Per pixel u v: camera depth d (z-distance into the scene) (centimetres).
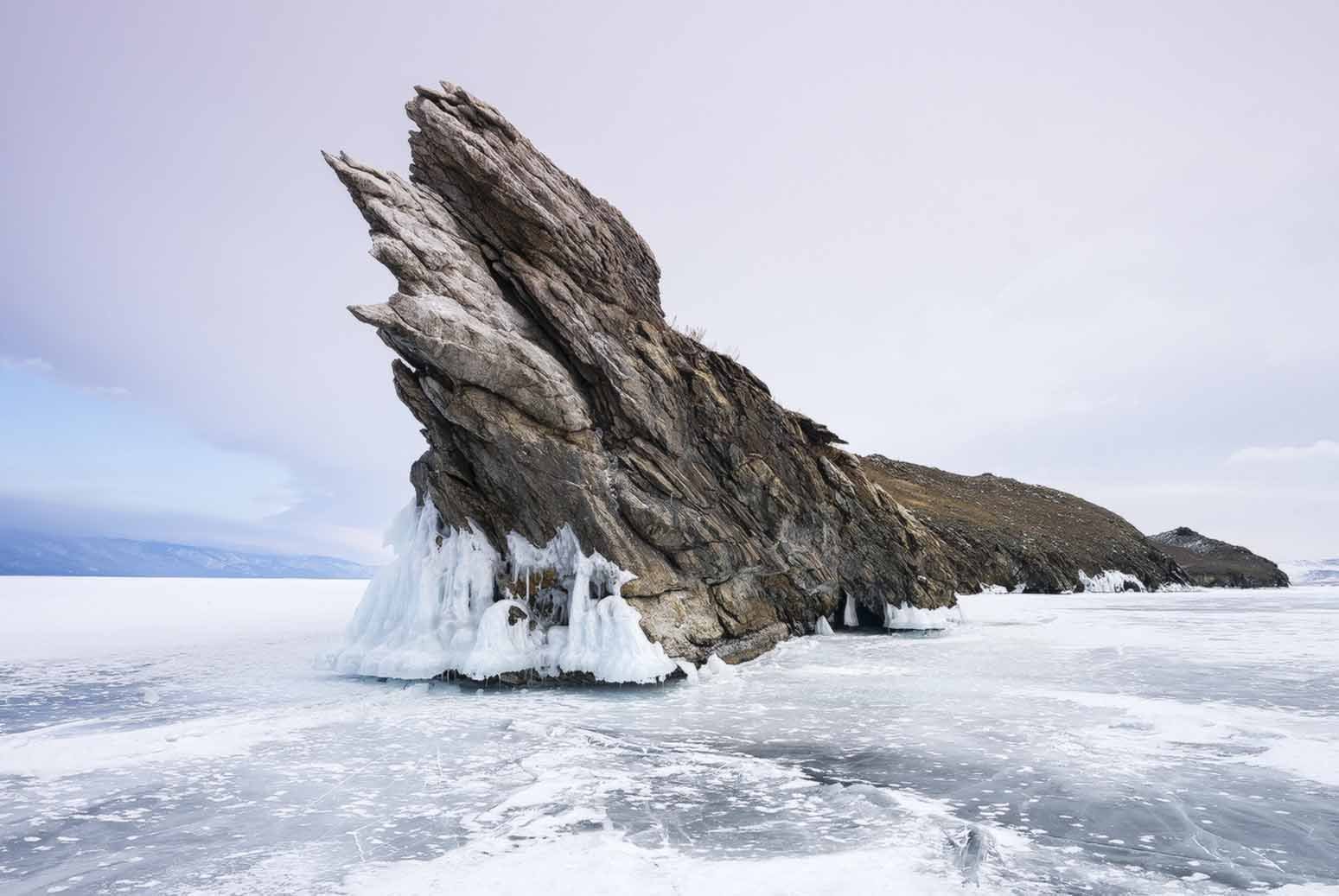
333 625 3247
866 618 3262
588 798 926
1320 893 662
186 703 1537
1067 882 679
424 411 1898
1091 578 6650
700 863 721
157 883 691
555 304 2050
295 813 881
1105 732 1290
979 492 8731
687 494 2197
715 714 1443
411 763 1097
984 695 1641
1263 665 2072
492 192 1997
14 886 686
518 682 1758
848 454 3459
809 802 913
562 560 1925
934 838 791
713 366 2609
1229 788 968
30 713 1457
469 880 687
